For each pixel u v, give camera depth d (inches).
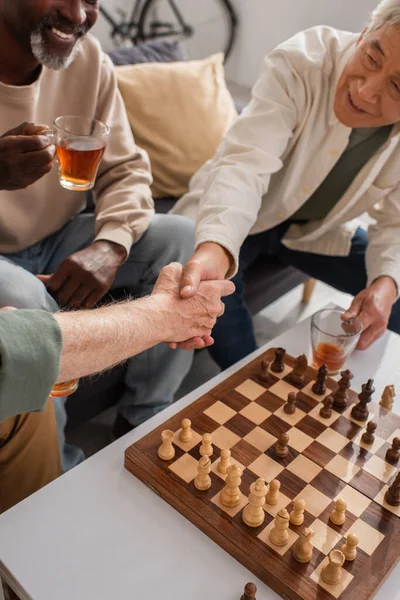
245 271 86.7
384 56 52.9
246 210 57.2
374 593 37.6
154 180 88.3
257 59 182.1
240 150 61.4
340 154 65.3
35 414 51.6
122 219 63.9
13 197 62.2
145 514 42.3
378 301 61.3
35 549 39.4
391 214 70.3
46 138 49.4
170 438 44.8
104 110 68.2
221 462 44.2
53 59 56.7
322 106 63.6
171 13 191.0
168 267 48.1
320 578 37.8
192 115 90.1
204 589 38.0
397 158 66.3
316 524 41.4
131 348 40.5
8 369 29.2
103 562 39.0
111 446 47.3
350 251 79.7
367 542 40.4
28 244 66.7
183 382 86.0
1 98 58.1
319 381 52.2
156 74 89.9
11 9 53.7
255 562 38.5
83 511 42.0
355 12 155.6
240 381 53.5
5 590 43.8
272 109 62.5
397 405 53.6
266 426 49.0
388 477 45.4
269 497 42.2
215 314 49.2
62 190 66.4
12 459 51.9
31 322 30.9
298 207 70.8
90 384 68.2
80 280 59.1
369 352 60.5
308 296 105.4
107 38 177.0
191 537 41.0
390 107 55.7
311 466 45.8
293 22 168.9
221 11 180.5
